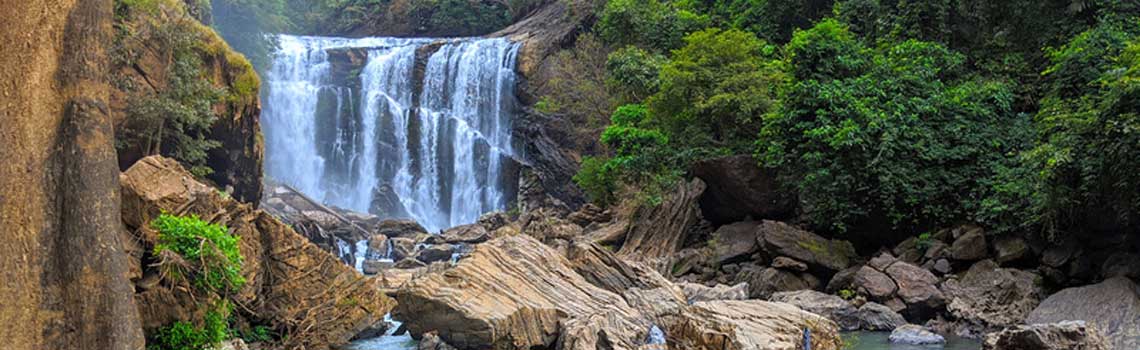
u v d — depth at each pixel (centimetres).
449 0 5431
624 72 3225
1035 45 2578
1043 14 2577
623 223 2680
